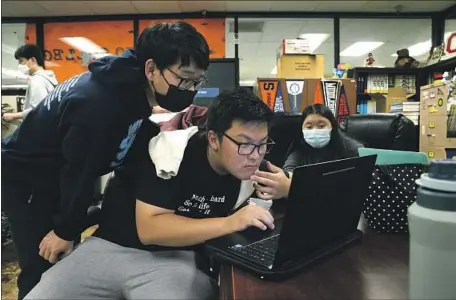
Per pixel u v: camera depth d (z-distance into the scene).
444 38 4.46
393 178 0.91
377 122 2.32
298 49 3.89
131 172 1.04
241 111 0.80
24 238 1.17
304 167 0.64
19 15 4.68
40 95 3.10
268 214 0.87
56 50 4.81
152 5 4.43
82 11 4.58
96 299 0.92
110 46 4.79
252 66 6.08
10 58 4.74
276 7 4.57
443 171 0.51
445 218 0.49
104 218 1.07
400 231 0.93
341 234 0.85
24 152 1.12
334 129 1.90
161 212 0.88
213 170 0.94
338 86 3.71
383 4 4.50
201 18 4.76
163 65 0.99
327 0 4.36
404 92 4.14
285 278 0.66
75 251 1.00
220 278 0.70
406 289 0.61
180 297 0.79
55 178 1.14
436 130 3.39
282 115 1.95
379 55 5.71
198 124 1.09
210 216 1.00
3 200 1.17
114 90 0.98
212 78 4.25
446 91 3.25
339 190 0.76
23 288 1.17
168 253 0.95
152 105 1.11
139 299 0.83
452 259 0.49
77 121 0.96
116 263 0.93
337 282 0.64
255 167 0.85
